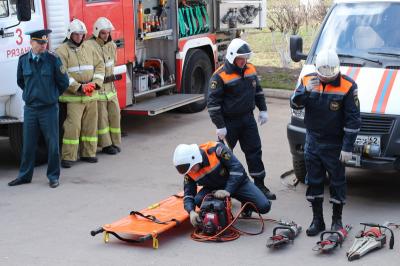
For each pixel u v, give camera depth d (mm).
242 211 6602
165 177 8281
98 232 6090
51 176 7969
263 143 9828
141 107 10203
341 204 6168
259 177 7297
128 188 7852
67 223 6715
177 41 11094
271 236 6199
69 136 8711
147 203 7301
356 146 6871
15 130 8695
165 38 11094
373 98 6934
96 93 8875
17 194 7691
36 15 8484
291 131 7398
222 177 6328
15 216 6957
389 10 7867
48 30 7723
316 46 7871
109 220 6777
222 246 6039
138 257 5816
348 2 8141
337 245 5887
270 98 13164
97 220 6789
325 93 5930
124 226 6133
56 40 8742
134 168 8688
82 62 8648
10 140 8789
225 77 6910
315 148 6113
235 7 12375
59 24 8742
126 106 10102
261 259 5730
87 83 8703
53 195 7633
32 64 7688
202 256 5816
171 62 11203
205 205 6176
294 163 7637
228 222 6230
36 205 7297
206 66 12031
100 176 8352
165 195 7570
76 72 8625
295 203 7211
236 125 7113
